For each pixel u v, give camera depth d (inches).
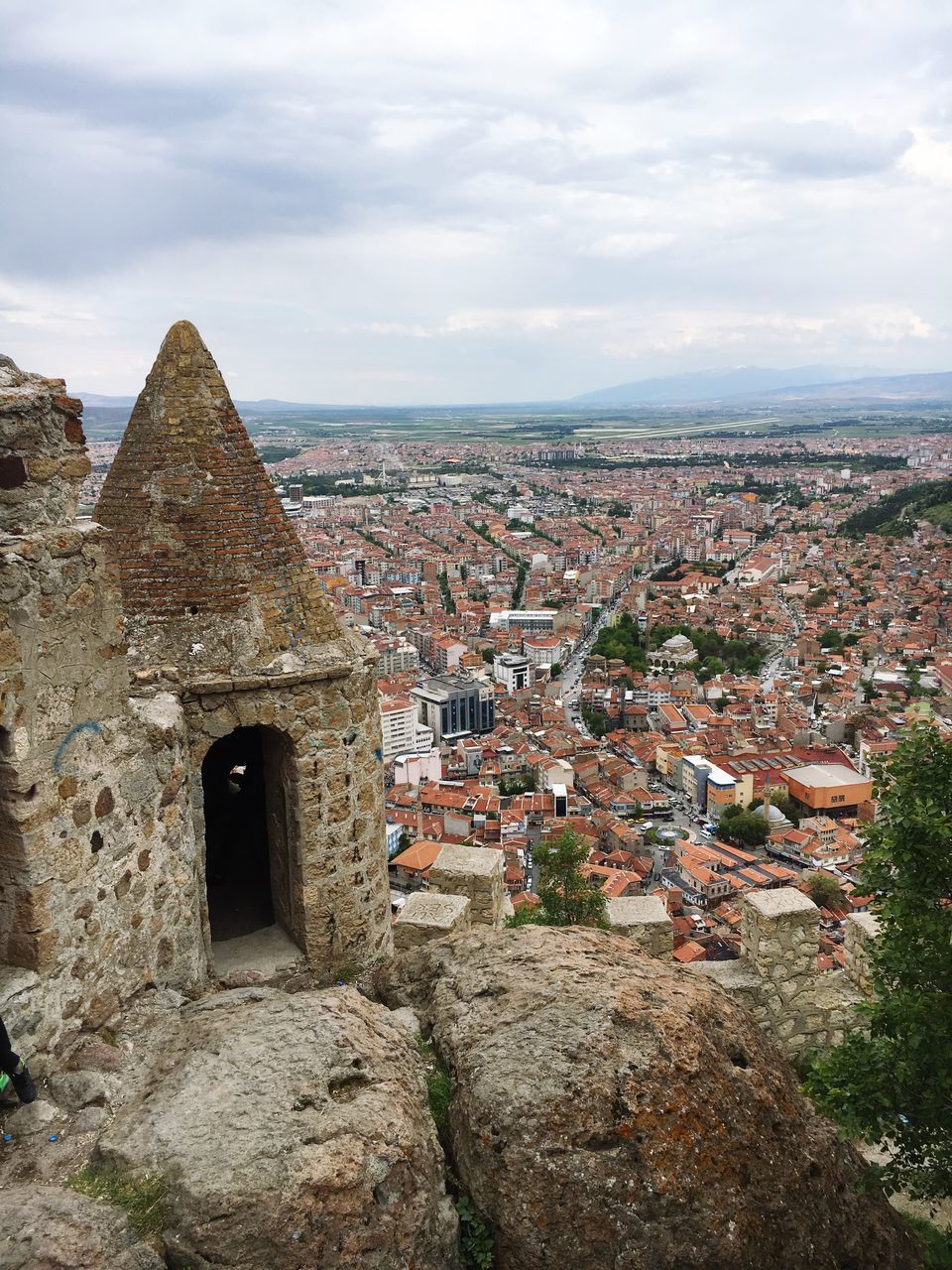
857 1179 277.0
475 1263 224.4
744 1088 250.7
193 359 382.9
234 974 367.9
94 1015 271.7
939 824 312.0
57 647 259.6
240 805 491.5
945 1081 304.0
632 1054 240.7
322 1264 197.3
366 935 397.1
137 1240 197.5
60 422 268.1
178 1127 219.3
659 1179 223.1
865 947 357.1
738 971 482.6
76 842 266.1
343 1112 222.8
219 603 363.3
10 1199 201.5
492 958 295.6
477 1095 238.1
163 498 368.5
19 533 253.3
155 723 309.3
